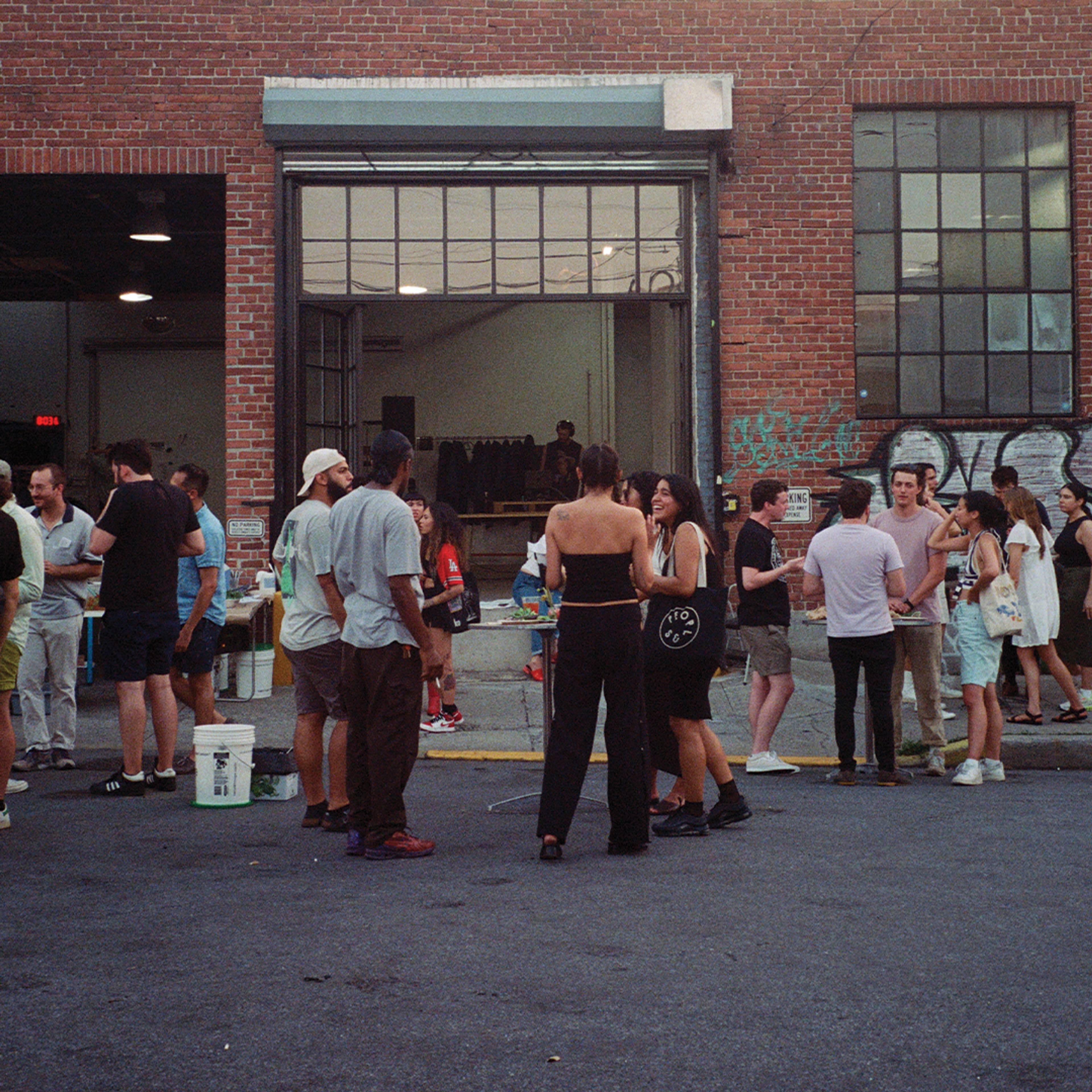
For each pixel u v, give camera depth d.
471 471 22.44
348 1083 3.64
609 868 6.14
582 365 23.42
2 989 4.42
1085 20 13.29
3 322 23.36
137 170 13.09
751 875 5.98
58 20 13.06
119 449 8.05
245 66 13.11
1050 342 13.44
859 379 13.35
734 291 13.20
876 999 4.30
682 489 7.08
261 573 12.71
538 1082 3.64
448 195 13.23
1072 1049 3.88
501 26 13.16
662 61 13.24
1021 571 10.24
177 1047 3.90
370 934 5.03
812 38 13.24
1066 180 13.44
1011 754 9.54
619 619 6.46
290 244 12.99
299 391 13.07
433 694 10.44
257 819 7.36
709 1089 3.59
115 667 8.02
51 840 6.77
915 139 13.43
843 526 8.48
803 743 9.95
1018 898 5.57
